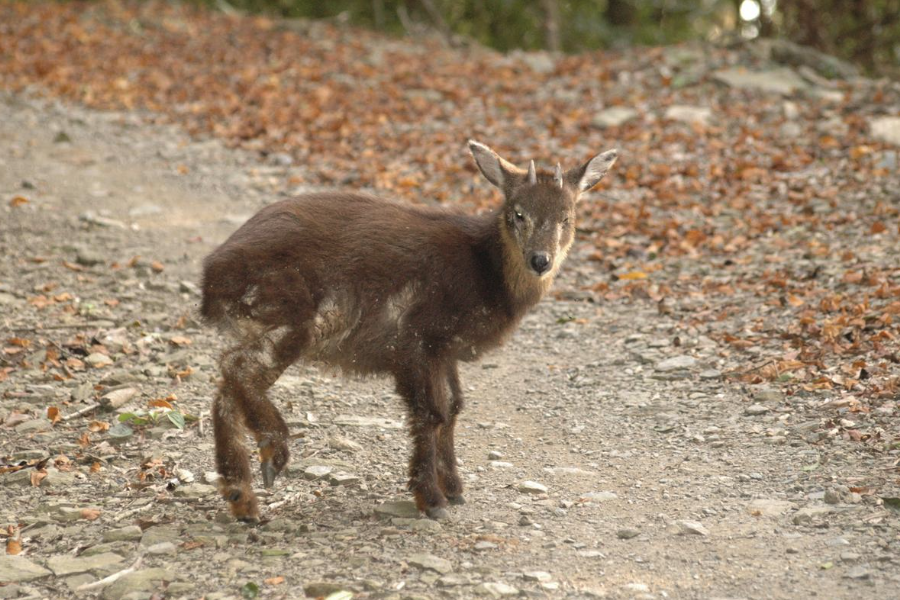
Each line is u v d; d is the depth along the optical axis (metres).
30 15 31.98
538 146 20.78
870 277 12.98
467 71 27.83
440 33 36.41
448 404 8.64
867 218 15.71
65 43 29.03
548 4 36.97
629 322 13.21
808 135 20.52
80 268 14.38
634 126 21.94
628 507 8.37
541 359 12.35
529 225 8.56
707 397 10.71
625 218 16.91
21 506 8.28
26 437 9.59
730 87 24.44
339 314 8.21
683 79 25.06
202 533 7.80
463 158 20.19
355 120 22.83
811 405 10.11
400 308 8.26
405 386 8.25
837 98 23.11
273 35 32.06
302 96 24.81
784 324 12.23
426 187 18.59
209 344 12.20
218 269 8.02
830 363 10.95
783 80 24.80
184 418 10.05
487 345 8.70
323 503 8.51
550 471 9.21
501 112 23.81
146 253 15.18
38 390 10.57
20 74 26.02
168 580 6.98
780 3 30.89
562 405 10.93
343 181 18.94
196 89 25.38
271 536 7.79
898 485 8.28
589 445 9.85
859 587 6.84
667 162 19.58
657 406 10.60
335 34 33.00
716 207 17.08
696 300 13.62
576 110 23.30
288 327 7.95
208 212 17.52
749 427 9.84
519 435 10.20
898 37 32.16
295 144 21.28
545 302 14.12
